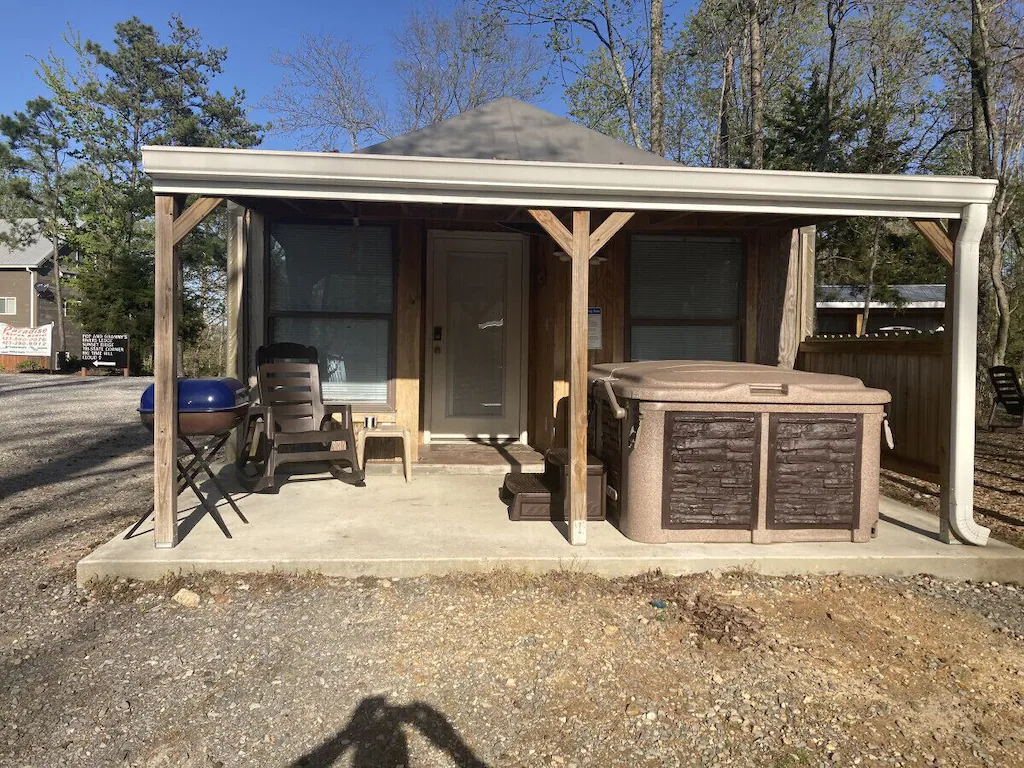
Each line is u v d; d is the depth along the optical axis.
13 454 7.76
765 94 15.80
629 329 6.39
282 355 5.64
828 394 4.07
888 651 3.03
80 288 25.55
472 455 6.28
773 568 3.87
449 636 3.10
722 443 4.04
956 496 4.11
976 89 11.93
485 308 6.89
